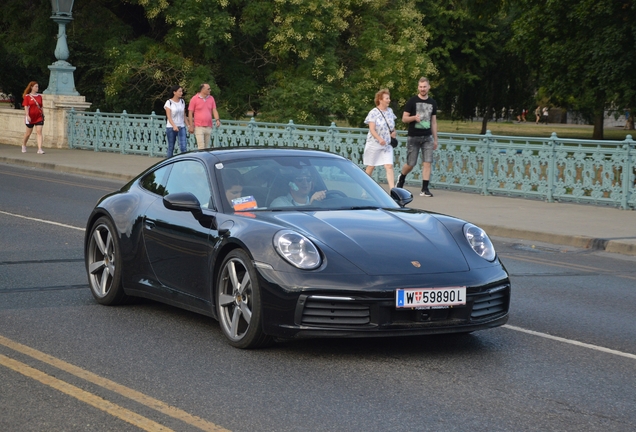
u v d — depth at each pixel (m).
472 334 6.73
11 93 44.44
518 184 16.91
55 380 5.31
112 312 7.29
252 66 33.75
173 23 31.67
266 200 6.64
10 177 20.20
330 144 20.66
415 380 5.41
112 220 7.44
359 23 33.84
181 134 21.02
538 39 36.44
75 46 36.75
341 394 5.09
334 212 6.50
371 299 5.59
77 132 28.27
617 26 31.52
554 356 6.11
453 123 77.19
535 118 89.69
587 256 11.23
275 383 5.30
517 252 11.48
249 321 5.97
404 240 6.08
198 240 6.48
